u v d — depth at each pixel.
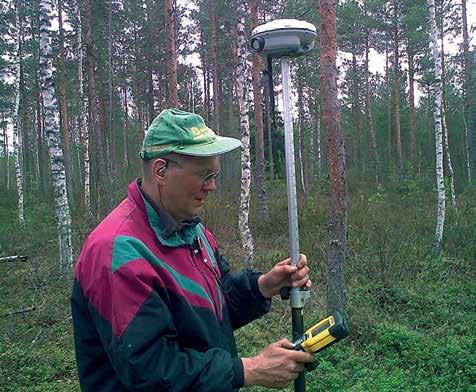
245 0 15.10
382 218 12.91
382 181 26.72
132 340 1.49
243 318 2.13
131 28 26.97
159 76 26.70
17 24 20.17
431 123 36.22
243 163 10.76
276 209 14.87
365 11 26.55
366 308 7.47
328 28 6.71
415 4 23.84
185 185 1.73
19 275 9.42
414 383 5.38
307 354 1.77
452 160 34.31
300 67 24.03
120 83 28.97
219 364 1.60
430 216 13.98
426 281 9.12
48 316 7.25
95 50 23.75
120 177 23.92
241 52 11.59
